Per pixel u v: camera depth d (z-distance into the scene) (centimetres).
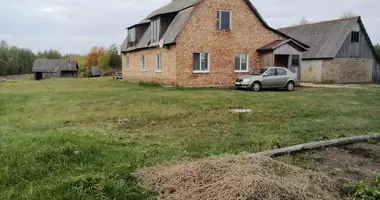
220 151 595
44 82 3575
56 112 1124
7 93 1948
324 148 597
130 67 3173
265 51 2336
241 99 1459
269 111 1101
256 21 2356
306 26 3400
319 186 411
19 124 883
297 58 2388
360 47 2936
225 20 2270
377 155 561
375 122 909
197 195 373
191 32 2169
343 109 1157
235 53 2317
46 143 571
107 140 656
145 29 2895
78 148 547
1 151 524
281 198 359
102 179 415
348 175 469
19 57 7488
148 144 647
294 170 448
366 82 2973
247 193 354
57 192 388
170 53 2231
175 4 2620
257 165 433
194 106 1233
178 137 716
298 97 1562
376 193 386
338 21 3044
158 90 1972
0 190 397
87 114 1059
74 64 6806
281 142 664
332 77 2827
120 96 1648
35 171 455
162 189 402
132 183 418
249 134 747
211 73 2255
